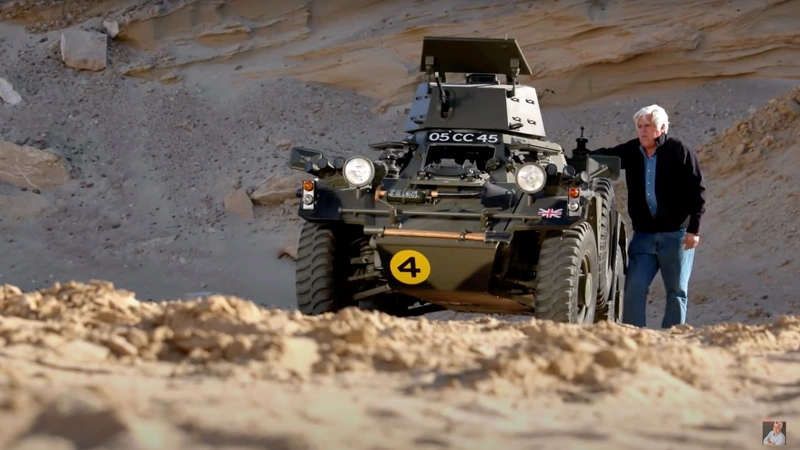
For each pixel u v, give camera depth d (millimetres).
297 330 5156
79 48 27016
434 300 10469
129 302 5891
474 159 11297
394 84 26953
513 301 10211
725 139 22219
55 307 5625
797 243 19250
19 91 26062
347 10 28641
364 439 3127
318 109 26500
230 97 26969
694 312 17906
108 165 24203
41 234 21812
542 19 26734
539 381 4301
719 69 26141
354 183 10023
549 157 11789
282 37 28312
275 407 3498
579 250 9594
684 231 10539
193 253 21578
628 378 4402
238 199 22938
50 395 3332
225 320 5191
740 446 3359
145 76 27219
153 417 3229
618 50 26125
